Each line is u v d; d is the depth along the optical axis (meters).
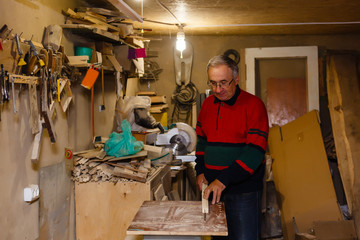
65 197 2.59
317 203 3.77
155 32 4.95
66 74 2.53
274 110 5.09
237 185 2.21
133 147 2.83
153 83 5.27
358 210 3.77
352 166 4.03
